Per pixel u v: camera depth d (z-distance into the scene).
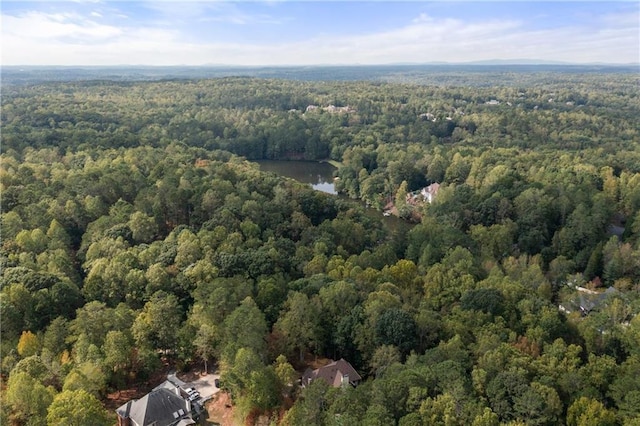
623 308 81.31
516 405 53.06
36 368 61.16
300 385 65.75
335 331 73.25
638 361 63.03
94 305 72.12
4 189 117.81
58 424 50.75
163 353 75.31
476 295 76.88
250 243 101.00
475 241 117.88
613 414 52.84
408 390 54.16
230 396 64.69
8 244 95.88
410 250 111.12
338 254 105.00
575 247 118.75
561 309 88.31
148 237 105.19
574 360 62.25
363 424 48.31
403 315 69.62
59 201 113.94
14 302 73.50
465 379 56.31
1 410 54.44
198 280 84.12
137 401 61.53
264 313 75.62
